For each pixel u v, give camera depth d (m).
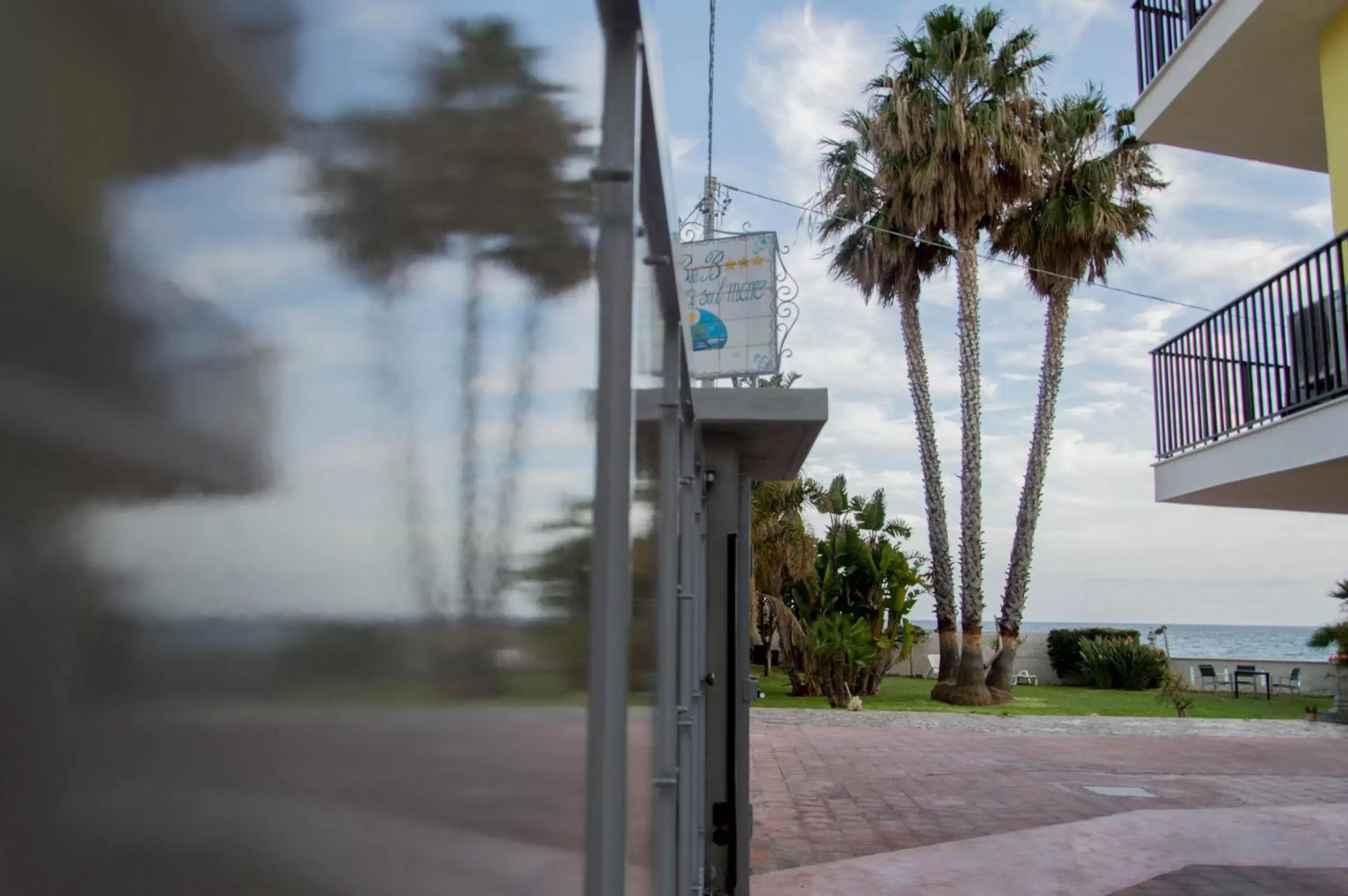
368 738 0.72
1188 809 10.27
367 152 0.73
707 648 5.89
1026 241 22.20
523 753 1.07
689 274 7.89
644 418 1.97
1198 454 8.35
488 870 0.95
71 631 0.44
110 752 0.47
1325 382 6.86
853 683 22.58
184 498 0.52
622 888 1.42
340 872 0.67
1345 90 7.44
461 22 0.92
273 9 0.61
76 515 0.45
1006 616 23.81
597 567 1.48
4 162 0.41
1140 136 9.59
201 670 0.53
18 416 0.42
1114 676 28.80
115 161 0.47
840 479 26.05
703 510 5.45
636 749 1.76
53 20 0.44
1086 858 8.20
